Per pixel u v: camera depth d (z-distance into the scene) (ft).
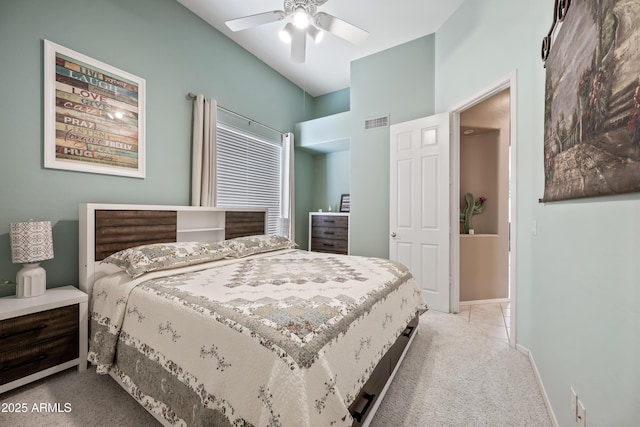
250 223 11.16
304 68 13.79
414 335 7.57
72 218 6.96
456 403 5.06
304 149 15.75
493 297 11.45
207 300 4.26
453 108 9.71
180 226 9.12
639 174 2.35
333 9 9.60
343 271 6.37
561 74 4.39
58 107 6.66
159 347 4.29
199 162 9.66
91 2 7.26
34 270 5.91
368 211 12.45
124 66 7.95
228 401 3.22
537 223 6.00
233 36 11.23
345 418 3.10
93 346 5.56
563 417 4.12
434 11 9.69
